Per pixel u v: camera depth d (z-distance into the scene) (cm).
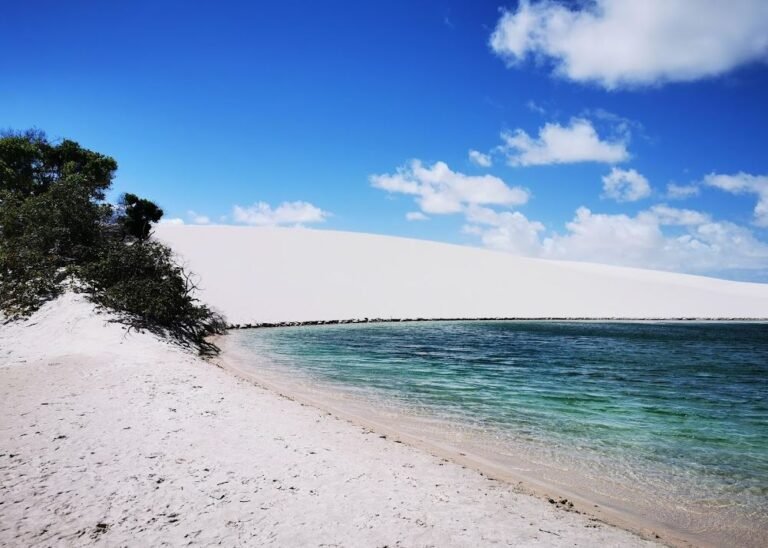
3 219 2145
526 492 660
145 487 573
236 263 4409
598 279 6209
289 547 462
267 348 2138
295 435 821
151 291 1945
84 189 2377
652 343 2791
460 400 1257
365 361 1850
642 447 912
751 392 1484
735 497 684
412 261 5441
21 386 1018
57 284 1950
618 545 509
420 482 655
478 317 4150
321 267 4747
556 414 1145
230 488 588
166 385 1093
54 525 475
